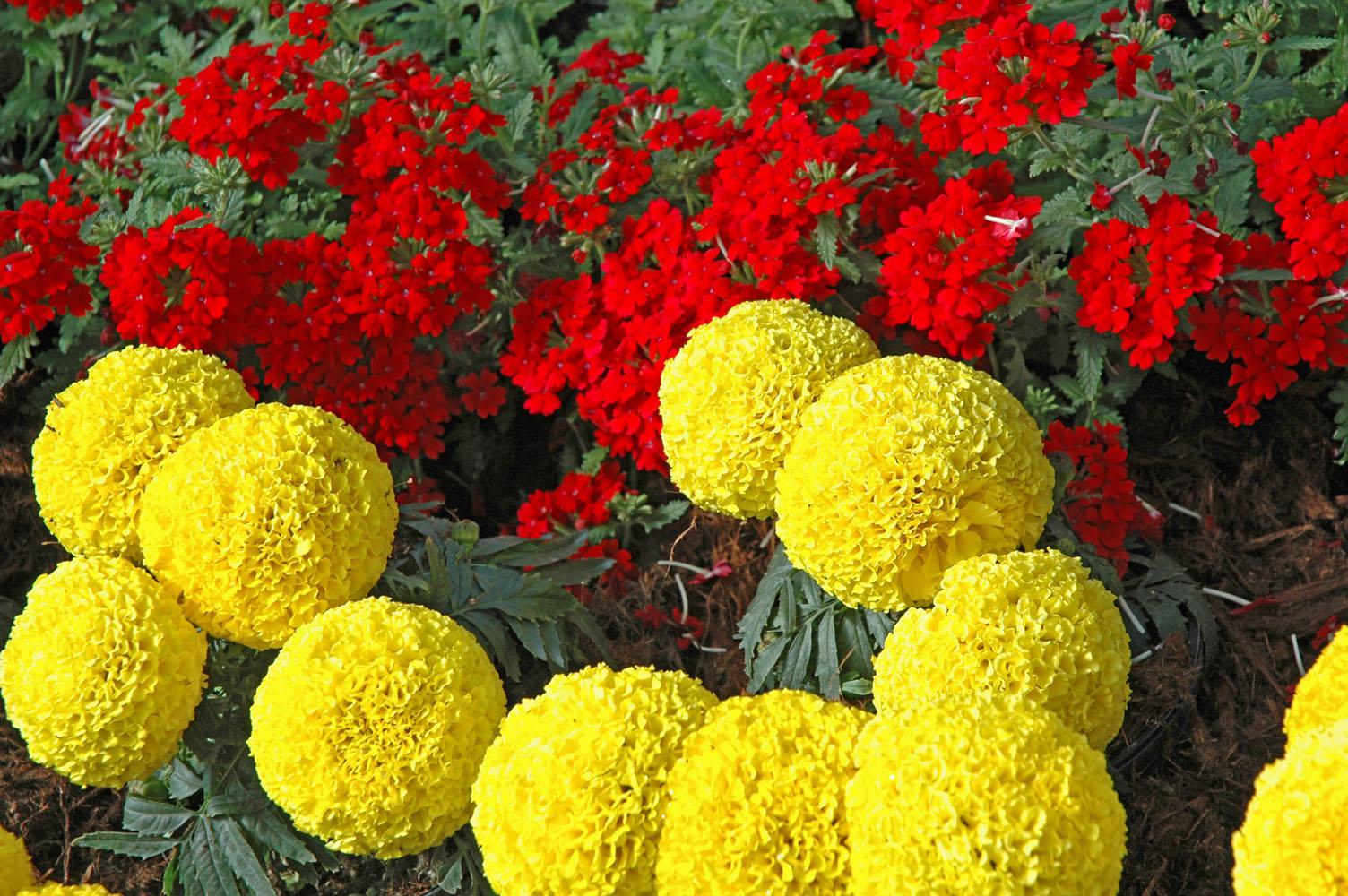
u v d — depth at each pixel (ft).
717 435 3.39
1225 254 3.62
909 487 3.21
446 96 3.82
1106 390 3.78
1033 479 3.28
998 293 3.63
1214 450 3.88
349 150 3.90
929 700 3.15
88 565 3.31
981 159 3.92
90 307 3.91
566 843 3.07
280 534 3.27
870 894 2.98
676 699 3.15
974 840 2.95
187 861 3.37
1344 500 3.80
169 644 3.28
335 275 3.86
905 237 3.64
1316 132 3.56
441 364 3.96
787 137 3.76
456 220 3.83
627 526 3.94
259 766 3.22
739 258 3.77
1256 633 3.69
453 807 3.23
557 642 3.49
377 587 3.51
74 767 3.26
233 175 3.88
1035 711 3.04
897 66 3.87
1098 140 3.90
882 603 3.29
